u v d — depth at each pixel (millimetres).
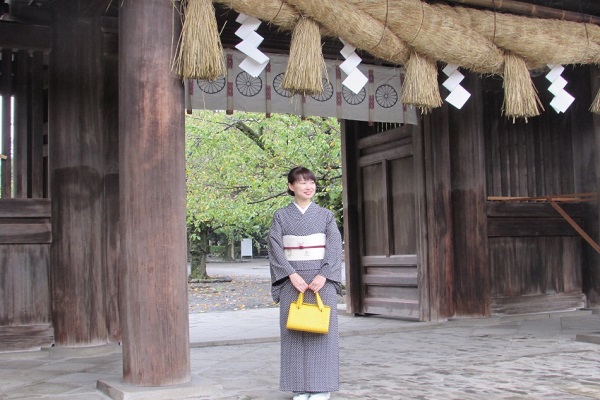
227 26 6938
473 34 4723
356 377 4523
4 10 6082
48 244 6027
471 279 7645
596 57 5250
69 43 6078
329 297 3842
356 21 4320
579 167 8391
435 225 7594
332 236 3867
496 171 8070
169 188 4020
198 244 19516
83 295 5984
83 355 5832
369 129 8641
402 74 7145
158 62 4051
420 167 7617
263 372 4875
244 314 9148
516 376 4469
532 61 5098
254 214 13039
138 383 3963
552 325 7246
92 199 6078
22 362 5480
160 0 4086
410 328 7105
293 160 11836
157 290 3961
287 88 4223
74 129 6047
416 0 4559
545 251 8258
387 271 8227
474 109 7781
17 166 6047
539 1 5883
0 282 5859
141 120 4016
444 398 3859
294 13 4203
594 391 3992
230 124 12656
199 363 5289
